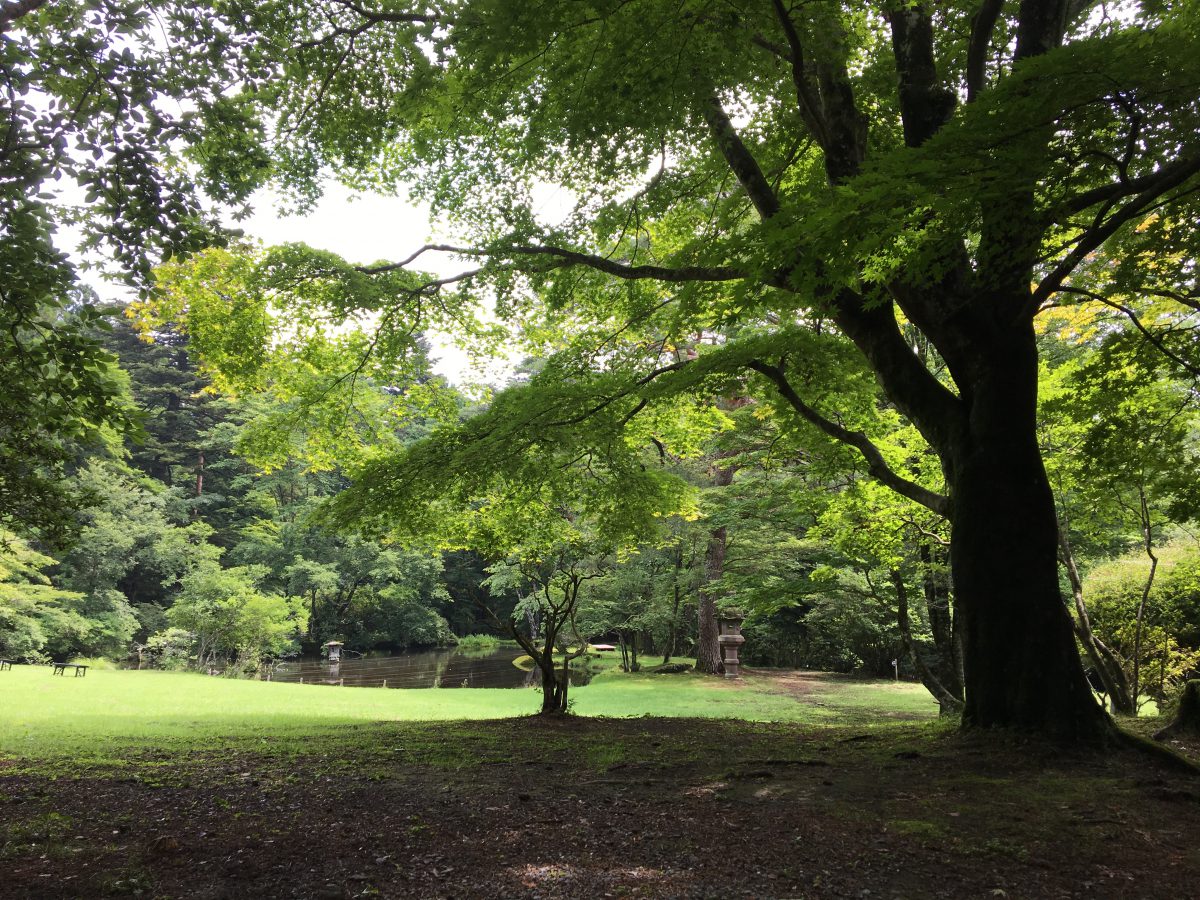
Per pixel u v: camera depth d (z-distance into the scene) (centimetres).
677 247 1176
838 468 1052
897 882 337
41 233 487
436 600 4600
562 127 846
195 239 534
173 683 1792
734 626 2292
